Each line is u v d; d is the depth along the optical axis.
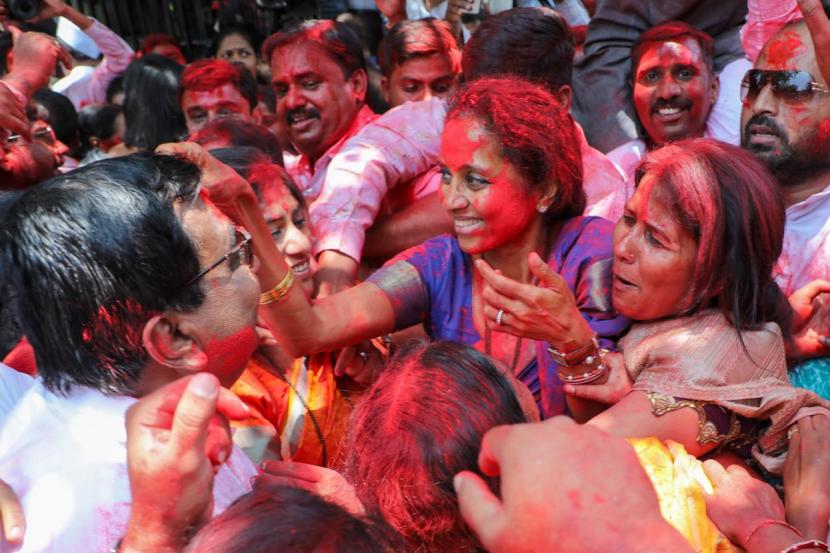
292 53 2.60
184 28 5.98
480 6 3.57
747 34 2.69
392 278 1.91
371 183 2.30
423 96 2.88
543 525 0.80
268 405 1.90
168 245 1.27
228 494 1.33
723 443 1.60
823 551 1.32
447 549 1.24
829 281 2.06
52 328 1.26
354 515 0.91
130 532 1.03
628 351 1.69
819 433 1.56
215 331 1.33
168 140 3.67
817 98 2.21
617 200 2.49
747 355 1.61
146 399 1.05
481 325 1.89
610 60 3.04
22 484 1.22
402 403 1.27
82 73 5.14
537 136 1.73
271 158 2.26
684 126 2.78
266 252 1.72
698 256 1.60
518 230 1.80
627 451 0.84
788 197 2.31
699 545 1.33
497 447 0.86
